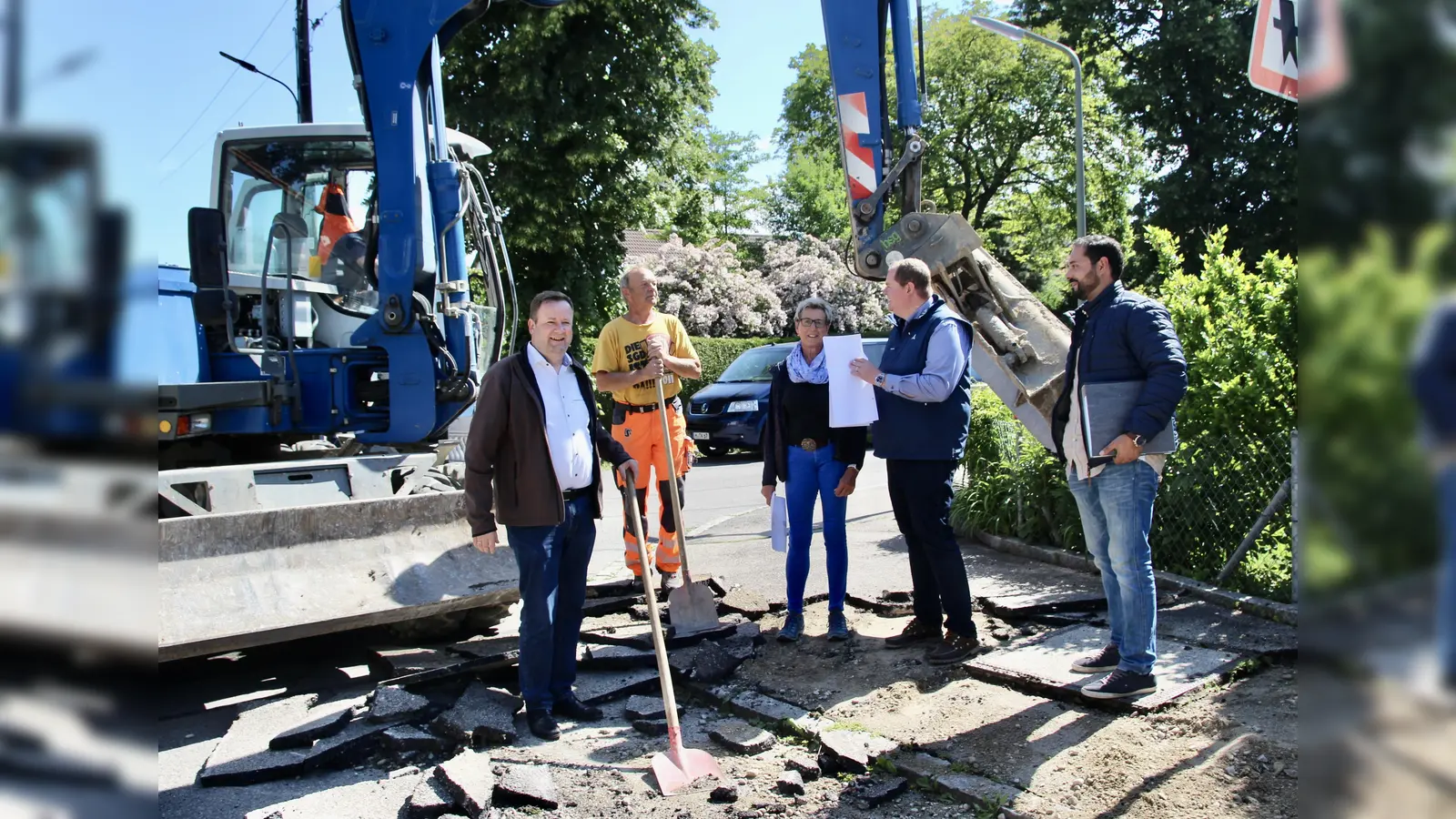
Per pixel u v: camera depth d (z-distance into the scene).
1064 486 7.07
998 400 8.27
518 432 4.31
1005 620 5.58
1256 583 5.62
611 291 18.97
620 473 4.67
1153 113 21.94
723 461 16.39
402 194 5.93
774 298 30.72
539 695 4.38
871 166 6.20
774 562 7.58
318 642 5.85
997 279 6.03
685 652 5.25
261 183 6.26
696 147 21.12
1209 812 3.21
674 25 18.66
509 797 3.65
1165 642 4.87
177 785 3.90
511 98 17.31
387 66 5.91
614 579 7.23
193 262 5.30
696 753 3.91
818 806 3.57
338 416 6.11
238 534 4.84
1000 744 3.90
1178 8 21.64
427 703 4.46
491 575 5.50
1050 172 35.47
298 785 3.91
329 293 6.39
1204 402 6.17
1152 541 6.34
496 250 6.60
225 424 5.68
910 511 4.99
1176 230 22.16
